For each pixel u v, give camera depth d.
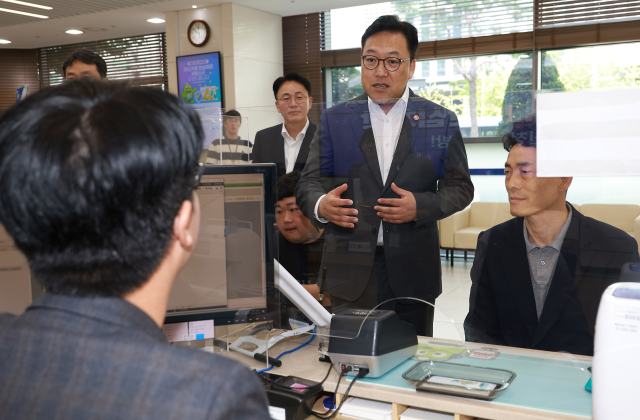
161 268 0.46
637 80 4.94
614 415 0.75
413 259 1.21
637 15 4.78
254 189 1.16
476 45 5.45
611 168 0.94
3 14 6.04
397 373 1.08
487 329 1.17
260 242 1.17
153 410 0.38
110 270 0.42
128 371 0.39
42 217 0.40
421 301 1.21
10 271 1.18
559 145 0.99
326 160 1.24
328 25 6.37
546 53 5.28
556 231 1.04
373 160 1.19
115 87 0.45
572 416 0.88
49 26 6.67
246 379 0.42
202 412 0.38
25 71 8.12
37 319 0.43
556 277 1.06
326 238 1.26
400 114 1.16
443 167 1.14
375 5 6.04
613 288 0.80
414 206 1.18
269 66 6.42
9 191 0.40
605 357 0.76
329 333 1.16
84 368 0.39
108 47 7.61
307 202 1.25
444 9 5.62
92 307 0.43
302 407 1.02
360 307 1.26
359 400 1.07
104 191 0.40
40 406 0.39
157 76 7.35
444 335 1.22
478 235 1.13
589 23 4.97
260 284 1.18
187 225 0.47
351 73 6.43
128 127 0.41
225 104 6.14
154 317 0.47
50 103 0.42
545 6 5.14
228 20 5.94
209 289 1.16
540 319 1.10
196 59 6.19
